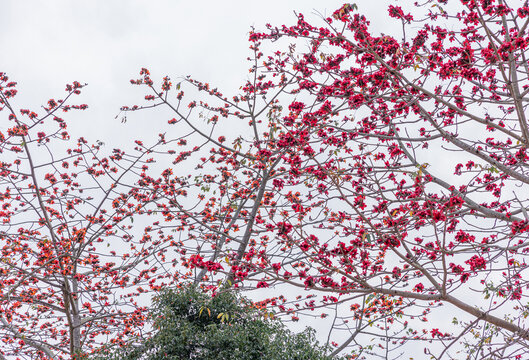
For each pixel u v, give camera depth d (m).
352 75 6.43
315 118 6.59
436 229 5.20
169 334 8.68
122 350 9.09
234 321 9.06
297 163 6.52
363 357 8.97
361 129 7.07
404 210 5.97
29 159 9.58
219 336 8.50
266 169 10.18
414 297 5.53
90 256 10.89
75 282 10.97
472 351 6.82
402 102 6.61
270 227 7.77
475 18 5.64
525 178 5.94
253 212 10.16
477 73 5.71
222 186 11.05
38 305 11.20
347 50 6.35
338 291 5.41
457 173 6.68
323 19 5.81
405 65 5.98
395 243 5.59
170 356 8.49
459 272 5.70
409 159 7.23
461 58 5.66
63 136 9.81
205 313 9.05
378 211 6.25
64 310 10.30
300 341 9.02
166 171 10.73
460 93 6.33
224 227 11.05
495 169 6.08
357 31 5.77
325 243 5.64
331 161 7.03
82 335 11.41
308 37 6.36
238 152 10.53
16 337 10.27
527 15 5.50
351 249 5.65
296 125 6.84
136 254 11.20
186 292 9.27
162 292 9.51
